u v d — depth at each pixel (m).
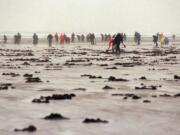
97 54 52.91
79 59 43.78
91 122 11.69
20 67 33.72
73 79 24.28
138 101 15.72
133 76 26.17
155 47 75.12
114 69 31.81
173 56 49.03
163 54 52.69
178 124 11.53
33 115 12.68
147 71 30.00
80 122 11.70
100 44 91.00
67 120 11.98
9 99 16.03
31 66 34.88
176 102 15.49
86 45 85.06
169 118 12.36
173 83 22.27
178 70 30.89
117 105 14.71
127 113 13.12
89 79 24.28
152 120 12.04
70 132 10.45
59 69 31.80
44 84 21.53
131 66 34.59
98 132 10.48
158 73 28.39
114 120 12.02
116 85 21.19
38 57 47.12
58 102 15.34
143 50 63.12
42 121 11.80
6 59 43.72
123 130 10.73
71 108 13.99
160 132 10.54
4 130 10.60
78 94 17.62
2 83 21.86
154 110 13.70
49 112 13.21
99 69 31.83
